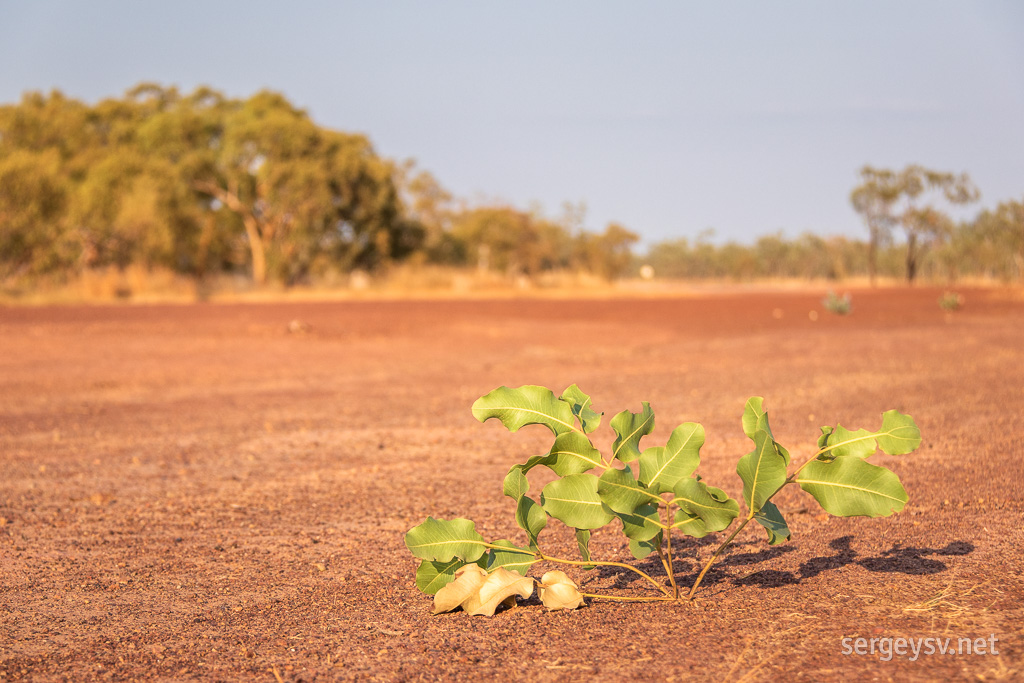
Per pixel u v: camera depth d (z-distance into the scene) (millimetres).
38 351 11812
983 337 12375
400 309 22078
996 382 7582
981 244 35812
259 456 5238
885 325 15656
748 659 2084
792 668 2016
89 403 7531
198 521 3771
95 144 37531
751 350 11531
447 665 2141
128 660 2252
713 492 2391
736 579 2783
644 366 9930
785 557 3006
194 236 35938
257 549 3338
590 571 2971
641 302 27219
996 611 2369
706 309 22375
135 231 28781
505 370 9789
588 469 2555
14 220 25156
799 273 83250
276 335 14289
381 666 2146
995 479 4059
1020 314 17703
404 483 4445
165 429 6230
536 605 2611
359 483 4469
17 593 2857
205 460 5137
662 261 94188
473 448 5391
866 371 8750
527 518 2574
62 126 34969
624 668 2070
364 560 3164
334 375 9469
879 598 2521
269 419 6629
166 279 29156
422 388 8367
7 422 6559
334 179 35812
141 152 36875
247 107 39031
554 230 45781
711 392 7586
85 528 3684
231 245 39812
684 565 2984
